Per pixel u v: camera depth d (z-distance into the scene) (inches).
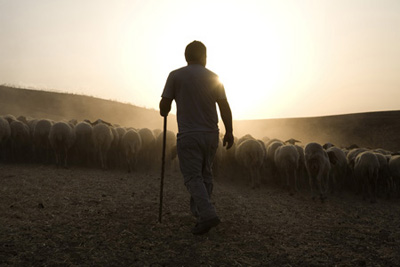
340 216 292.5
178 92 183.3
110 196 273.7
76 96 1648.6
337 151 462.3
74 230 185.8
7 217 197.0
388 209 358.9
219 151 457.4
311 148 382.6
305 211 300.4
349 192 458.0
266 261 168.7
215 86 183.2
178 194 304.0
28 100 1419.8
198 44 193.2
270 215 265.4
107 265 149.6
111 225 199.6
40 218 201.5
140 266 151.6
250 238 200.5
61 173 369.7
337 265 169.9
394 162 431.8
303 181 456.1
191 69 183.8
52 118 1258.0
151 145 509.0
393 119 1846.7
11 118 501.7
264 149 441.7
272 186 448.1
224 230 209.5
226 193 342.6
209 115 181.0
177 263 157.8
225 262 163.0
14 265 140.1
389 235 234.7
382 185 465.1
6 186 274.2
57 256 152.9
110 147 484.7
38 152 478.9
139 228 199.2
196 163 177.5
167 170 475.8
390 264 176.7
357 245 206.4
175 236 191.2
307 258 177.2
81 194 271.4
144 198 277.4
